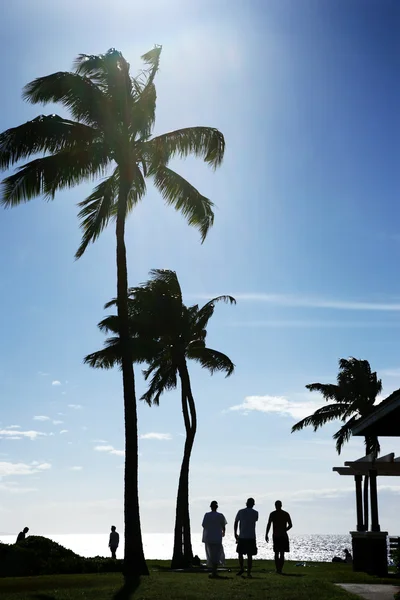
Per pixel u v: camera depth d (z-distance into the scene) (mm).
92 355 39969
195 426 43156
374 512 33781
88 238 28438
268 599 15969
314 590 17203
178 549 39469
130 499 24281
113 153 26969
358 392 54781
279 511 23547
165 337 44000
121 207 26672
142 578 21375
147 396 46219
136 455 24781
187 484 42125
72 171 25781
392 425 16641
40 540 28297
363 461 28391
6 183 25391
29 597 17469
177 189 29031
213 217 29656
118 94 26547
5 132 25109
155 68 27781
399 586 18203
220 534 22141
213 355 44688
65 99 26109
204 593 17078
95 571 27125
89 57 26672
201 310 44281
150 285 43156
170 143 27812
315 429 55125
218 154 28250
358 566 23844
